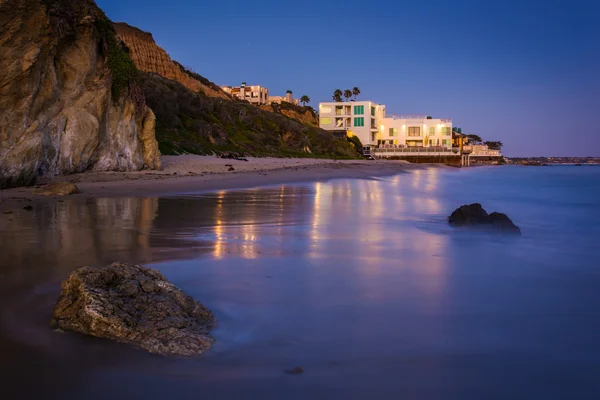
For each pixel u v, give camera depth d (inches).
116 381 170.7
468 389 169.8
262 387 168.7
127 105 1076.5
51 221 486.9
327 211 640.4
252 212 603.8
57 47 890.1
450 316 241.4
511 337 216.4
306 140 2783.0
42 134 830.5
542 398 165.2
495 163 4579.2
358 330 220.5
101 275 230.7
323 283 293.3
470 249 418.3
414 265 349.7
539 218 679.7
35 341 200.1
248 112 2706.7
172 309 223.9
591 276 329.4
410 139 3863.2
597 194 1078.4
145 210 589.9
